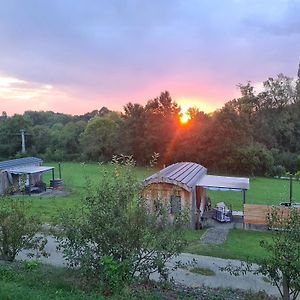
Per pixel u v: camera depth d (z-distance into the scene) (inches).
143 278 361.7
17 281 355.9
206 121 2434.8
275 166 2209.6
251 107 2844.5
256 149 2183.8
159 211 355.9
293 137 2775.6
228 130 2197.3
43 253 488.4
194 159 2297.0
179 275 503.8
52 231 410.0
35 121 4343.0
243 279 501.0
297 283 312.3
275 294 449.4
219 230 845.2
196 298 386.3
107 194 347.6
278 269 340.5
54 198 1202.6
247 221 872.9
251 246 692.7
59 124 3622.0
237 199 1323.8
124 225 339.9
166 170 1054.4
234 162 2188.7
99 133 2800.2
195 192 920.9
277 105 2866.6
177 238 352.2
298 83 2906.0
